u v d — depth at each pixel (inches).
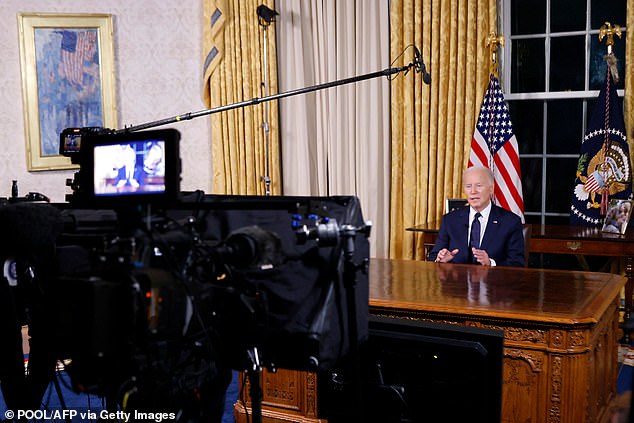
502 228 150.6
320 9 231.0
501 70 220.8
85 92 237.6
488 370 93.1
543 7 221.3
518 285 115.1
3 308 76.9
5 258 69.3
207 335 60.3
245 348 63.8
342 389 102.7
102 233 67.9
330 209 67.3
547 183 227.0
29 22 230.7
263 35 230.8
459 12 212.2
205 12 239.9
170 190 55.6
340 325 64.1
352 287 62.8
